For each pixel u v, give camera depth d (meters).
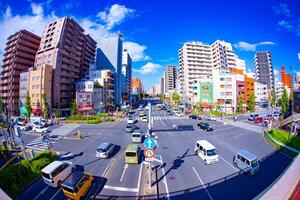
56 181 15.14
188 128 38.75
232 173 16.95
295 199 6.98
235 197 13.25
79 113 58.25
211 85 75.50
